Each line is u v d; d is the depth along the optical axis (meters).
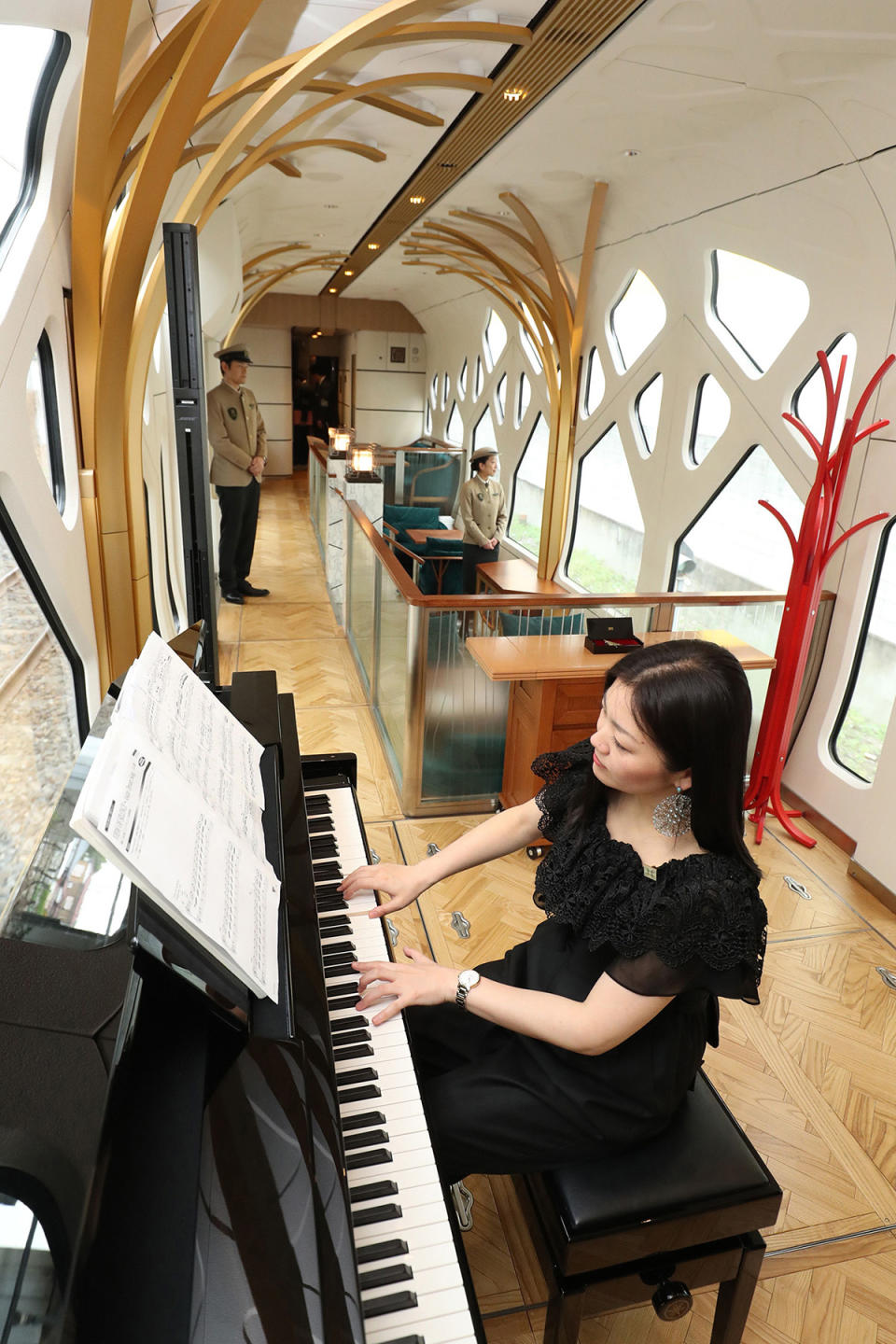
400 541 7.35
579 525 8.07
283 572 7.74
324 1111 0.95
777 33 2.98
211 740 1.35
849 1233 1.93
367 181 5.95
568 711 3.16
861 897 3.29
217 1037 0.97
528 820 1.59
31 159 2.29
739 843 1.24
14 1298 0.61
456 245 7.75
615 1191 1.28
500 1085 1.35
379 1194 1.06
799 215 4.07
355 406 15.66
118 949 1.09
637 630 3.80
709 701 1.14
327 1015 1.09
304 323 14.64
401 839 3.47
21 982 0.98
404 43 3.10
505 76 3.64
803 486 4.55
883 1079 2.38
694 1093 1.48
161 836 0.98
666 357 5.90
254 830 1.26
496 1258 1.83
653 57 3.31
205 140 3.88
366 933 1.50
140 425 2.99
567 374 7.19
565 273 7.05
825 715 3.85
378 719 4.52
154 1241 0.73
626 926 1.20
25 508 2.21
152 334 2.94
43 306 2.34
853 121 3.36
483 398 11.54
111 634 3.08
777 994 2.70
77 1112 0.81
